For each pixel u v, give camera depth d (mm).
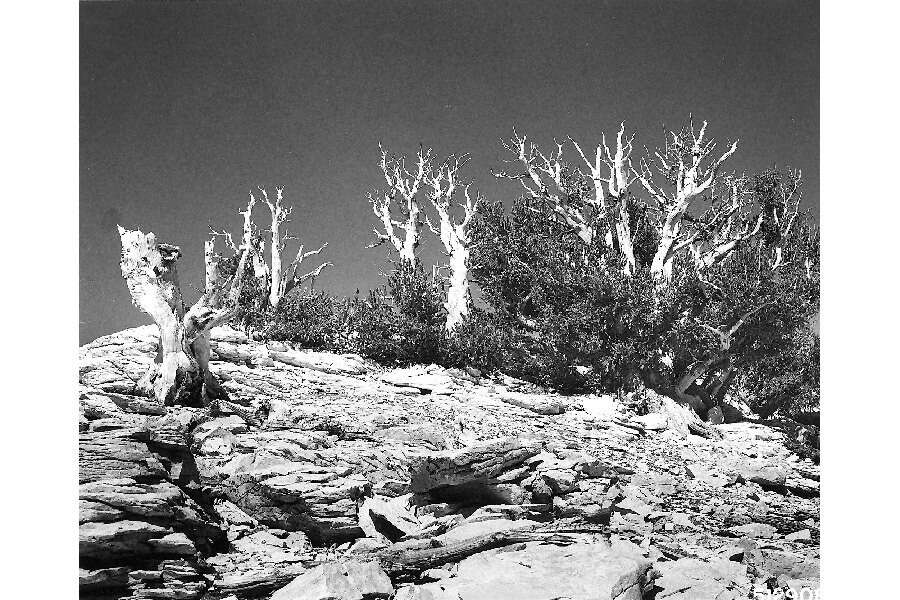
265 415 16938
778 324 24453
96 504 9516
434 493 13164
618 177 29859
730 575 11609
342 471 12703
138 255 17266
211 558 10594
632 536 12742
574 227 29703
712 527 14094
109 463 10086
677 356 25344
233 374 20766
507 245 29828
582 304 25547
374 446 14859
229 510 11891
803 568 12453
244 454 13078
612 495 13758
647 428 21453
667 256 28156
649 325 24938
